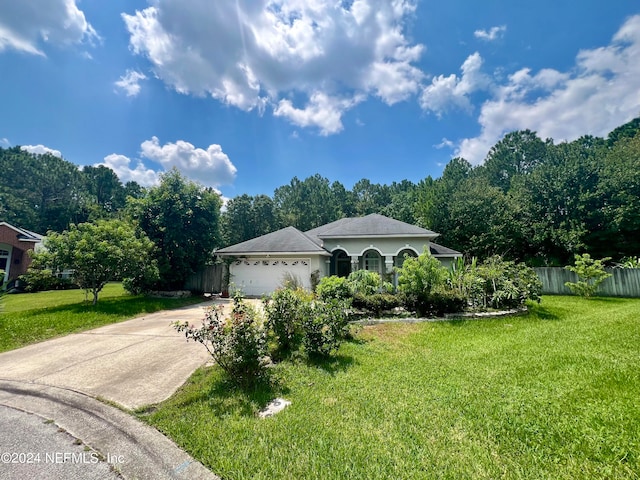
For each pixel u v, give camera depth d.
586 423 3.51
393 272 17.58
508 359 6.02
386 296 10.51
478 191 30.33
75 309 10.77
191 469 2.87
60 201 46.62
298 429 3.54
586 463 2.88
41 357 6.28
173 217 16.45
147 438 3.38
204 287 19.08
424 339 7.83
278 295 6.68
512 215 28.05
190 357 6.16
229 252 18.33
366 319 9.84
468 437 3.37
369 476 2.76
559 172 28.44
